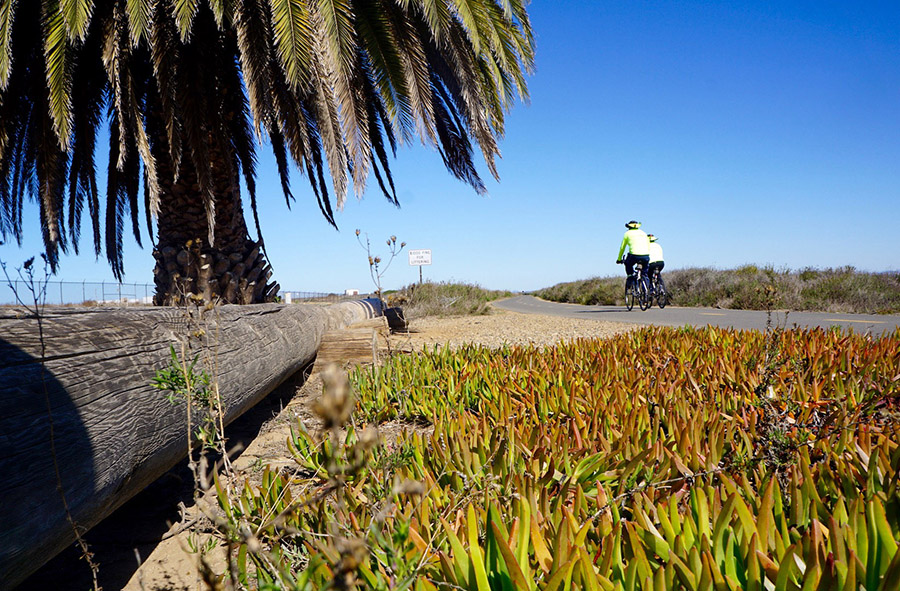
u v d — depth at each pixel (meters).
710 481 2.02
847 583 1.13
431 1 6.77
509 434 2.43
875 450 1.83
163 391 2.19
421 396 3.95
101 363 1.87
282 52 6.32
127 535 2.50
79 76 7.75
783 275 18.14
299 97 7.90
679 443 2.32
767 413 2.77
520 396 3.62
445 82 9.43
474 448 2.42
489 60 8.12
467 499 1.80
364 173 7.38
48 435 1.52
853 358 3.85
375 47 7.69
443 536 1.59
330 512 1.66
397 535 0.90
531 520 1.53
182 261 7.29
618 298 21.00
